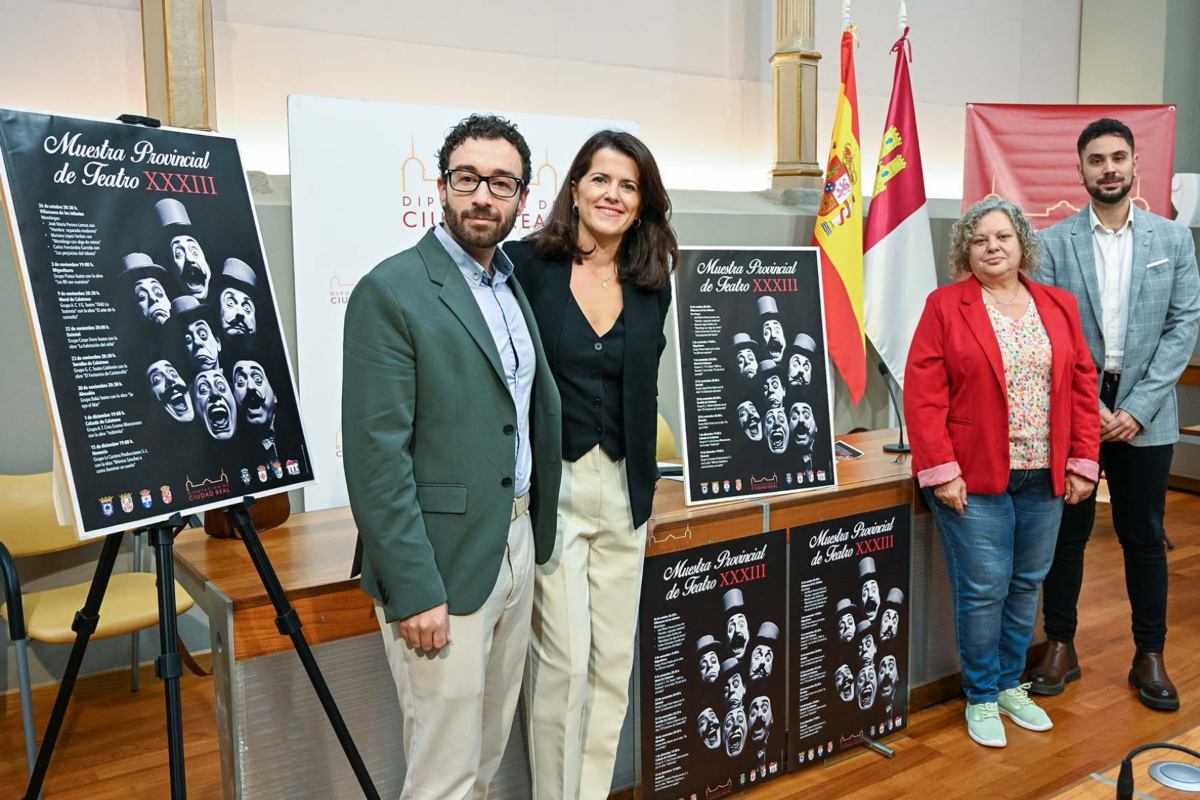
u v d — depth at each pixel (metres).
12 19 3.33
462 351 1.71
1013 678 3.01
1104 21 6.43
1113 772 1.88
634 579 2.14
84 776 2.68
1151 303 2.96
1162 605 3.11
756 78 5.16
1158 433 3.00
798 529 2.64
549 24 4.46
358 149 3.44
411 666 1.75
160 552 1.76
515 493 1.83
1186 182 5.98
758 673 2.60
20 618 2.50
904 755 2.81
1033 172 4.55
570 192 2.04
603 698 2.18
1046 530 2.81
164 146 1.92
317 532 2.43
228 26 3.71
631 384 2.03
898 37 5.65
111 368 1.75
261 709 1.97
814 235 4.55
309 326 3.41
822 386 2.74
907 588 2.91
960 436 2.73
